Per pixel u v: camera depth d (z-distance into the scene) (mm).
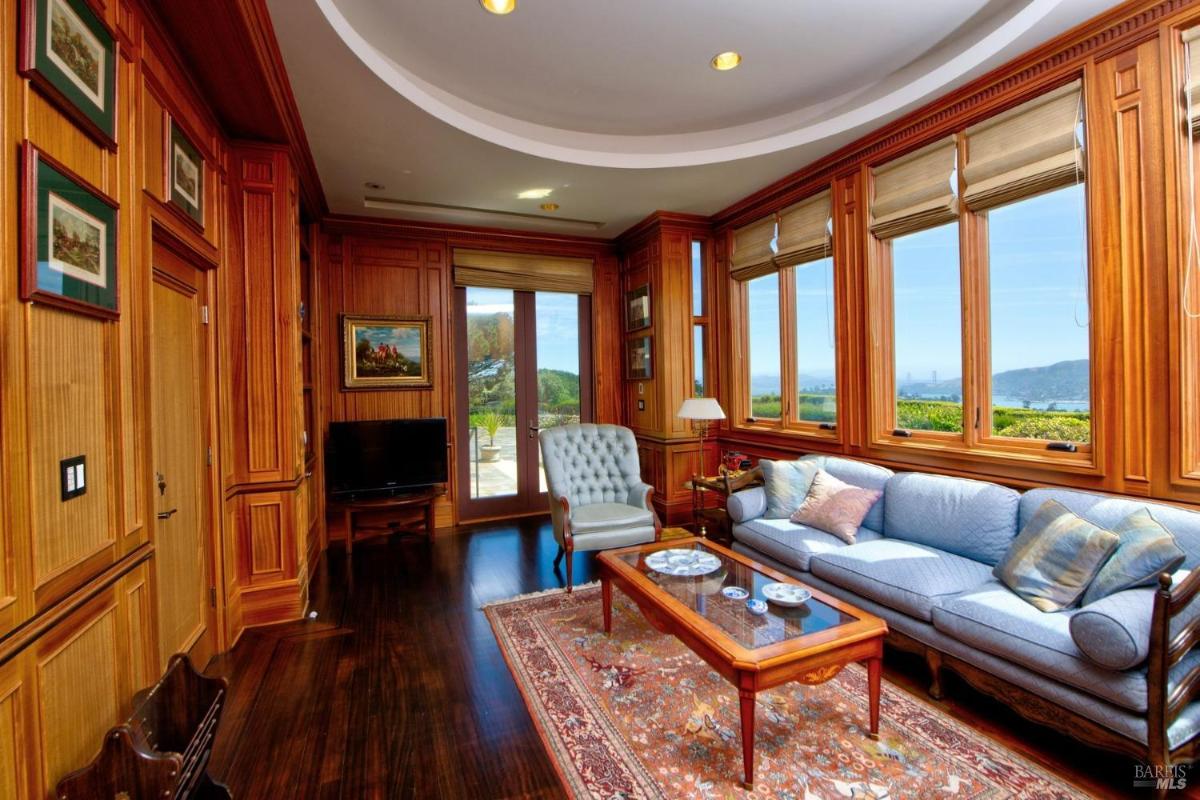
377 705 2268
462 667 2572
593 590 3572
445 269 5180
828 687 2365
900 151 3416
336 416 4789
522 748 1988
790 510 3477
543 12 2545
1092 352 2537
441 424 4926
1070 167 2590
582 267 5719
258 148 3092
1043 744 1973
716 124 3863
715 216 5156
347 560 4246
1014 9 2600
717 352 5246
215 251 2764
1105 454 2494
